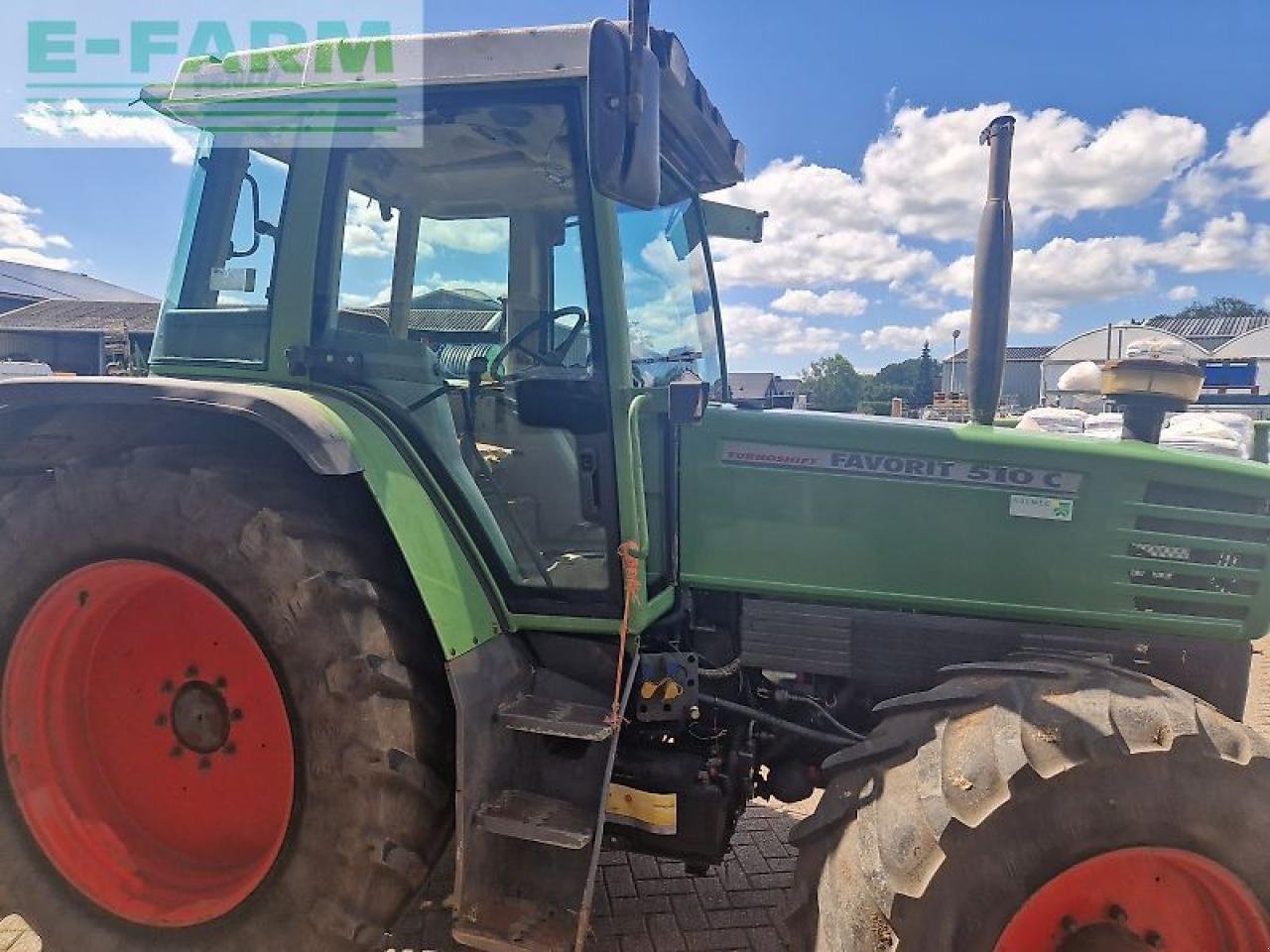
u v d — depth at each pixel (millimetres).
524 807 2193
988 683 2180
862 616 2600
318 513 2221
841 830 2121
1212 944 1979
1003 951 1931
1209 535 2451
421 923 2809
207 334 2607
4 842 2412
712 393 3447
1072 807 1913
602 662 2441
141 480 2242
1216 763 1914
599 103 1886
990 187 2670
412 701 2182
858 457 2572
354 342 2484
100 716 2535
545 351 2502
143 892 2396
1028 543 2516
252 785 2389
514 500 2488
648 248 2779
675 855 2506
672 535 2643
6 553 2371
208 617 2398
